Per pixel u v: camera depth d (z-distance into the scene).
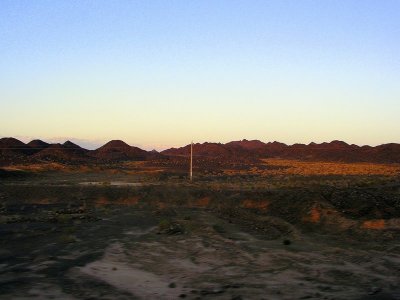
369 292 19.28
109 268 23.17
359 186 52.28
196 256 26.22
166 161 148.00
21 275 21.50
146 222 39.22
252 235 33.09
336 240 30.42
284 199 44.19
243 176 90.25
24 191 58.28
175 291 19.28
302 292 19.25
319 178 75.31
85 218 40.59
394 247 27.33
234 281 20.95
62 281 20.58
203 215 43.34
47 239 30.73
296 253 26.81
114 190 57.44
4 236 31.56
